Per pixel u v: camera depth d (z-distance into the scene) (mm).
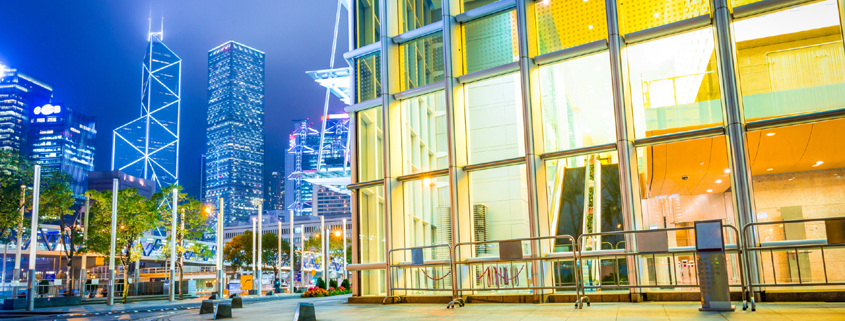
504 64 16828
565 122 16969
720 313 9633
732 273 14398
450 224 17984
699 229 10383
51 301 35938
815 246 10711
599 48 15234
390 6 19547
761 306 10898
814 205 17156
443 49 18125
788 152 16078
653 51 15516
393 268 18016
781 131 14508
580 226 16094
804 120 12773
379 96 19953
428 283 17531
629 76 15117
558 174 16656
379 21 20422
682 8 14727
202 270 102312
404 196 18719
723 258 10109
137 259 44188
